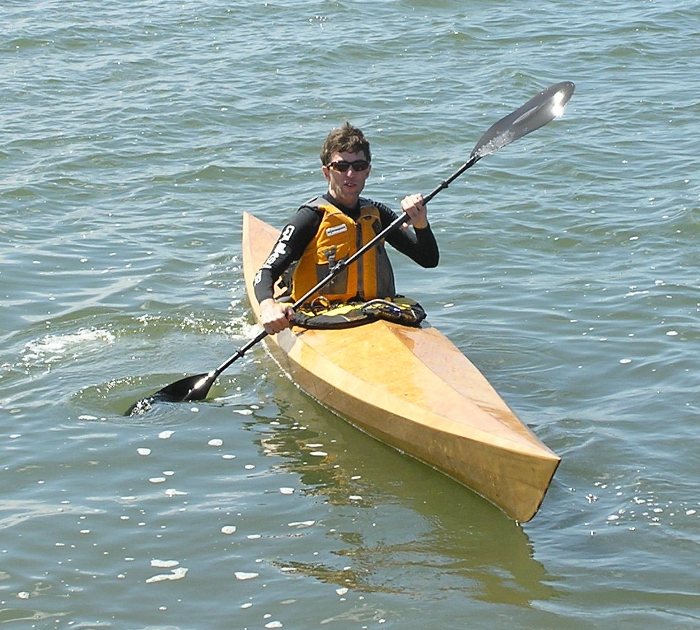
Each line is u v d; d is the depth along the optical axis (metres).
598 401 7.14
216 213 10.83
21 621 5.12
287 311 7.11
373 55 16.33
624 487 6.18
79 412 7.05
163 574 5.46
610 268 9.27
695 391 7.16
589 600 5.23
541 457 5.62
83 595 5.30
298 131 13.18
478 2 18.97
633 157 12.00
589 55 16.09
